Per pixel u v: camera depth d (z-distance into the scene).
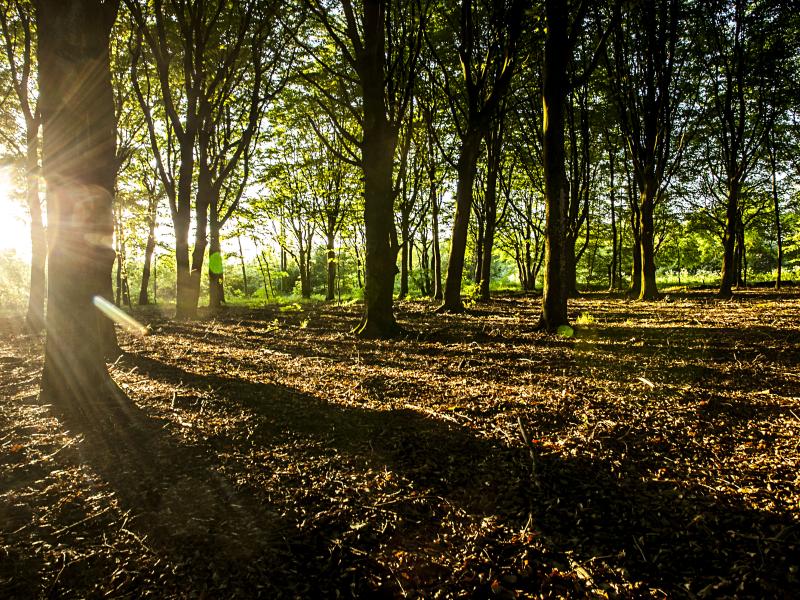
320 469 3.55
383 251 10.03
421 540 2.71
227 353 8.25
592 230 31.19
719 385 5.28
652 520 2.79
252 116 14.70
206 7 12.55
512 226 31.39
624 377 5.82
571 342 8.37
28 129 12.62
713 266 49.12
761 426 4.03
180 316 14.61
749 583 2.25
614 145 22.30
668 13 14.99
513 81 16.34
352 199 24.33
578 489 3.16
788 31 15.41
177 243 14.43
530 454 3.61
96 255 4.84
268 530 2.79
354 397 5.31
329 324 12.81
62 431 4.16
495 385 5.67
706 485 3.12
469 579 2.38
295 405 5.02
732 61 16.75
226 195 20.33
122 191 20.69
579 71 17.44
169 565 2.48
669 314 12.21
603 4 13.00
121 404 4.82
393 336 9.82
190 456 3.75
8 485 3.22
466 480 3.33
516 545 2.63
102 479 3.35
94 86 4.61
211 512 2.97
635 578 2.35
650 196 16.77
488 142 18.69
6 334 11.30
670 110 16.45
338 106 17.53
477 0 13.03
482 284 19.55
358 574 2.43
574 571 2.42
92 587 2.33
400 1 11.20
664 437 3.88
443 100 15.92
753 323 9.75
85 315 4.85
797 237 31.00
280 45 13.99
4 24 12.05
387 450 3.85
